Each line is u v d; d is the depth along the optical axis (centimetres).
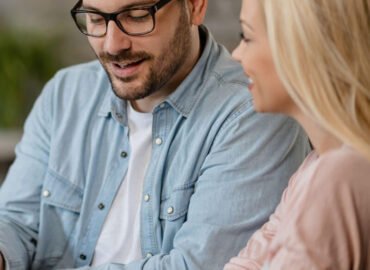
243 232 133
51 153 163
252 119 141
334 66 92
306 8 92
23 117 376
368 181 87
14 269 152
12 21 388
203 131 146
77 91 167
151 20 138
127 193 152
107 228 153
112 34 137
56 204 159
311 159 111
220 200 136
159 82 144
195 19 150
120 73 142
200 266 132
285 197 115
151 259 136
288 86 95
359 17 92
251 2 103
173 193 145
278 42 94
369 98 92
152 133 151
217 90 150
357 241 86
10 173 169
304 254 86
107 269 136
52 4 388
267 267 94
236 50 109
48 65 374
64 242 158
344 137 91
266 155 138
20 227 160
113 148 157
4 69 364
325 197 87
